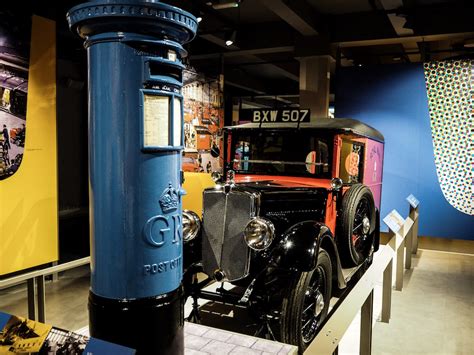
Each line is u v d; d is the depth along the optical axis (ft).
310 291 10.27
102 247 4.94
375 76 26.32
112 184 4.82
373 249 16.99
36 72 14.40
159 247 5.06
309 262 9.32
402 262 17.84
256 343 6.61
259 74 42.55
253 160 14.14
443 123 24.85
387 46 31.48
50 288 16.53
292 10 22.48
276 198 10.65
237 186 10.41
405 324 14.51
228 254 10.12
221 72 29.96
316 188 11.93
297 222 11.19
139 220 4.89
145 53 4.78
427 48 27.99
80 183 22.17
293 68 37.91
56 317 13.66
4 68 13.43
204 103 26.32
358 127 14.60
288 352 6.32
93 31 4.80
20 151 13.97
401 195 26.08
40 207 14.69
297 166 13.75
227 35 25.31
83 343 4.29
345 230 12.94
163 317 5.10
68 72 20.59
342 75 27.17
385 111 26.21
